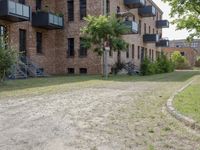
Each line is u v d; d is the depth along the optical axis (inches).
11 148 235.9
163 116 350.6
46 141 254.2
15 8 989.2
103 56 1223.5
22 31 1151.6
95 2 1282.0
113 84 757.3
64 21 1332.4
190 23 954.7
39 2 1266.0
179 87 683.4
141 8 1713.8
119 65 1368.1
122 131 286.4
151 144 247.4
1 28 1043.3
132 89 641.6
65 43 1331.2
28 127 299.4
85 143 250.1
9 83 750.5
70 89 627.2
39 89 616.1
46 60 1283.2
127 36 1526.8
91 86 697.0
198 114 339.6
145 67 1293.1
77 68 1310.3
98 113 370.6
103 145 245.1
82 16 1306.6
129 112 376.8
